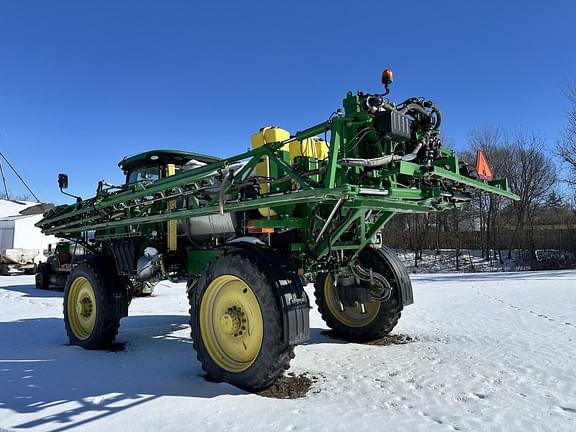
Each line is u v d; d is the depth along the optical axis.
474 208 34.03
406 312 7.54
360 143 3.93
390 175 3.69
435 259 32.75
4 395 3.61
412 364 4.36
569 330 5.74
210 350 4.04
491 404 3.24
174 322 7.39
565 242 30.14
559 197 32.50
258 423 2.95
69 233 6.99
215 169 4.21
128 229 6.12
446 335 5.65
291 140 3.87
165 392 3.63
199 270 5.26
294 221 4.31
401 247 36.91
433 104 4.05
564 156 26.20
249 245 3.94
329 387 3.72
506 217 34.16
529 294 9.99
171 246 5.50
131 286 5.93
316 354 4.85
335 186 3.49
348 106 3.69
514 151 32.62
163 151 6.48
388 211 4.49
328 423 2.92
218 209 4.23
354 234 4.68
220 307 4.09
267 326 3.58
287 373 4.13
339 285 5.20
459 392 3.51
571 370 4.00
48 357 4.96
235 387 3.74
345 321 5.73
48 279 15.08
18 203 40.31
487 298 9.39
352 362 4.50
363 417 3.02
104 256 6.01
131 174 7.17
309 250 4.38
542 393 3.45
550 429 2.80
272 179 4.06
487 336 5.50
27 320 7.99
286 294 3.62
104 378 4.06
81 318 5.73
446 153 4.34
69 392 3.66
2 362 4.73
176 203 5.30
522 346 4.92
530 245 29.64
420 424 2.89
